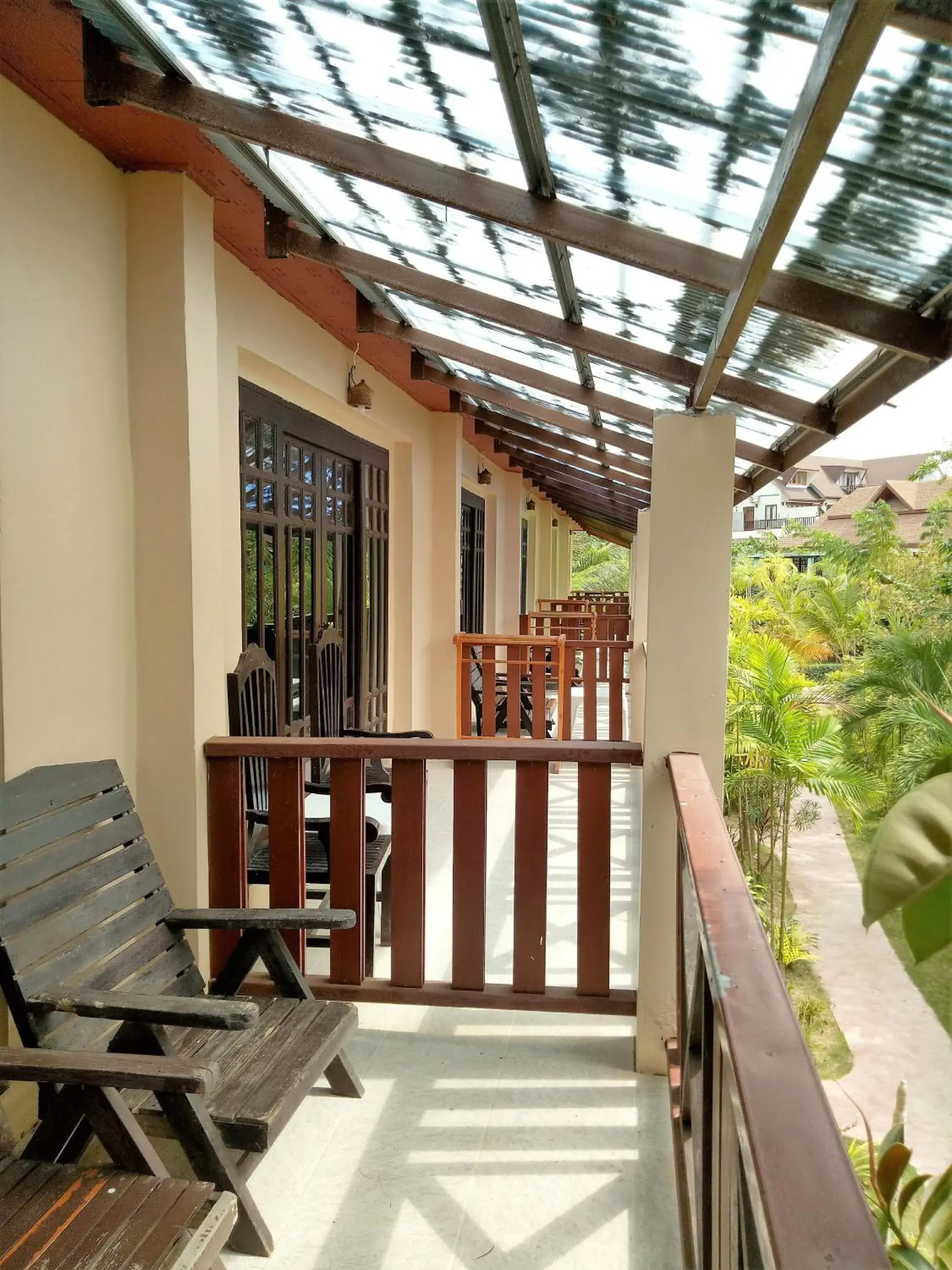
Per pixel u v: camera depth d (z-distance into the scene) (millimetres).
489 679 6395
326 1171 1967
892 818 1106
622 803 5535
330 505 4965
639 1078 2355
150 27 1765
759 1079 814
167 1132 1748
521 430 6578
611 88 1458
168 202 2504
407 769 2500
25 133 2066
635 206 1849
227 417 3342
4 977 1688
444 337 4027
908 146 1377
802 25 1170
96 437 2389
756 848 7957
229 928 2154
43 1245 1312
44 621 2166
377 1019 2678
